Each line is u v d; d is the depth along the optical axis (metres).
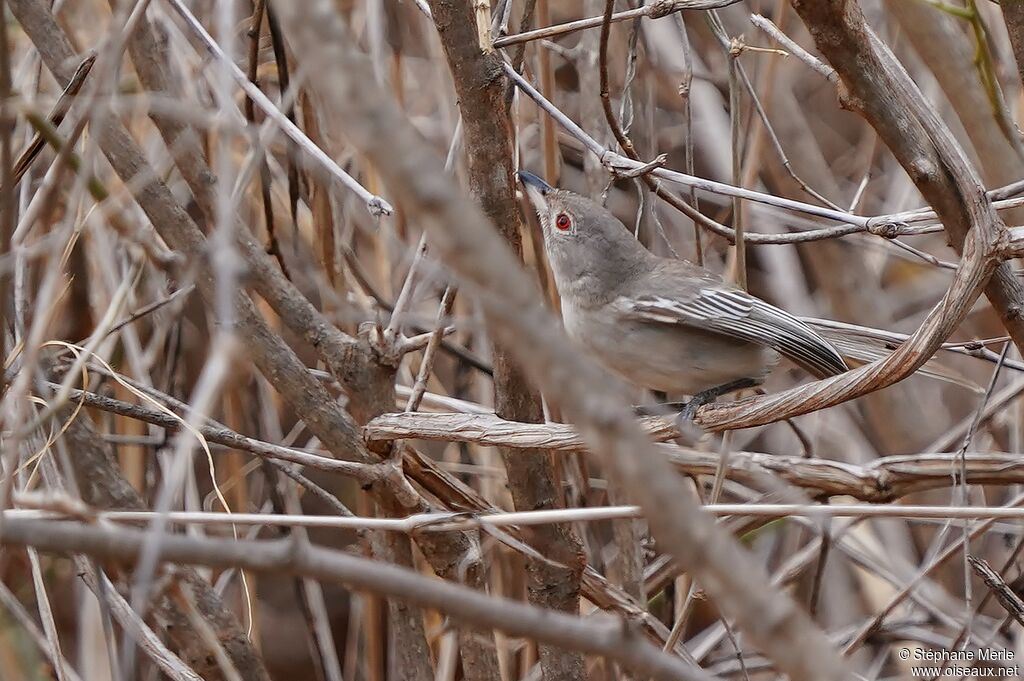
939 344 6.44
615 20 7.82
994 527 10.33
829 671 3.53
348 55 2.96
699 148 13.09
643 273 9.30
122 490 8.94
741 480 10.02
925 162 6.44
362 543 9.60
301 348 11.55
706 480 11.12
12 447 5.78
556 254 9.51
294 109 9.21
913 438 12.62
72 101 7.50
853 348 8.89
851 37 6.10
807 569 11.38
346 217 9.37
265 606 13.35
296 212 9.70
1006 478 7.59
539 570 8.32
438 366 11.64
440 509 8.73
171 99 7.83
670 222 12.91
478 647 8.84
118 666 8.02
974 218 6.35
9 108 5.96
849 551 10.80
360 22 11.09
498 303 3.04
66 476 8.63
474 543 8.65
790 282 12.91
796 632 3.49
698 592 8.03
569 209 9.40
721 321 8.71
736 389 9.32
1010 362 8.46
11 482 6.19
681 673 4.15
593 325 9.34
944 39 9.62
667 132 12.94
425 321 10.20
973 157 11.82
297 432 10.73
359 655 11.59
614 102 10.98
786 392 7.25
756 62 10.83
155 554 3.49
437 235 3.02
